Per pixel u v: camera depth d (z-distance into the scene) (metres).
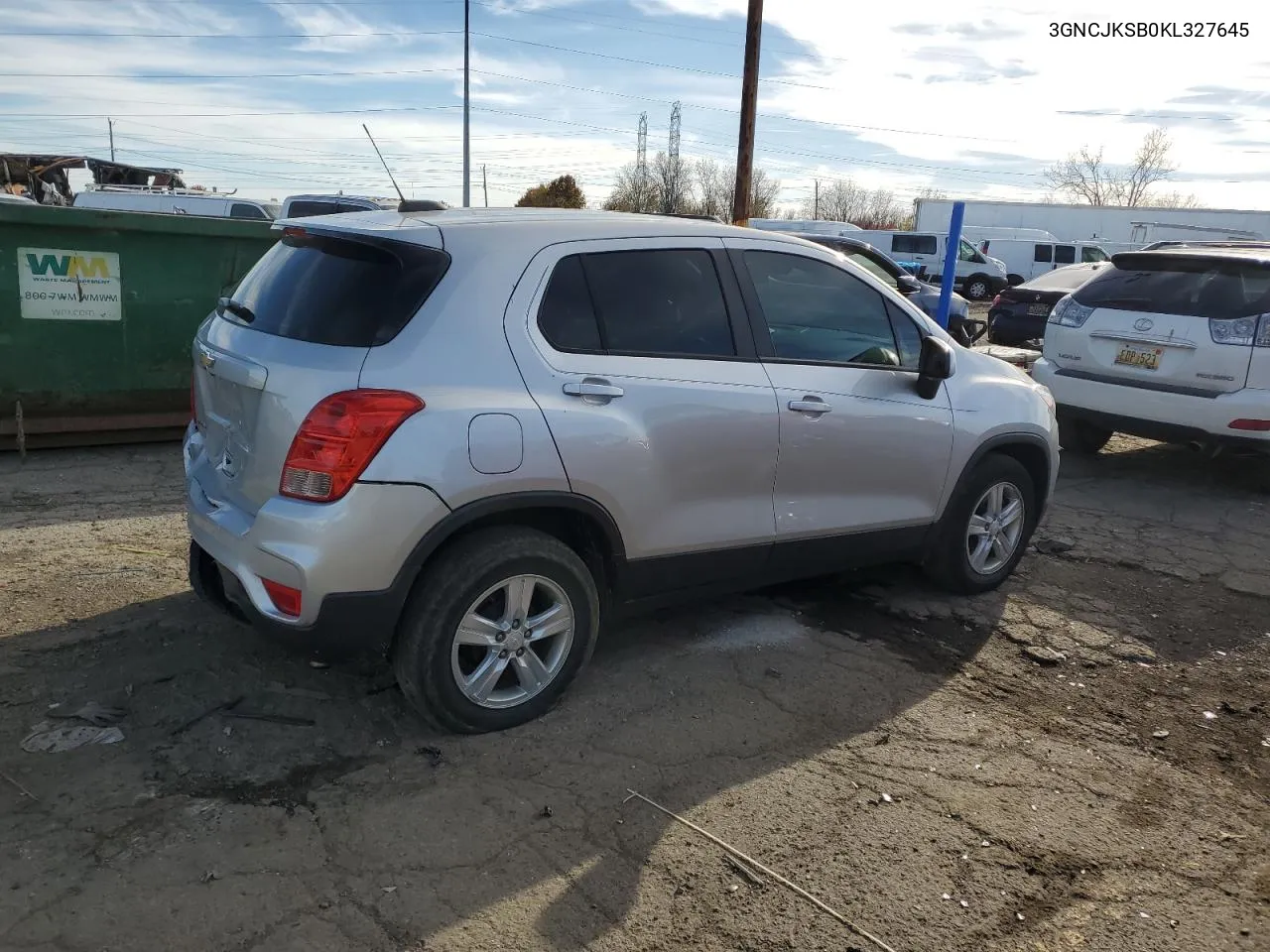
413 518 3.06
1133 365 7.17
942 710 3.81
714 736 3.52
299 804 3.00
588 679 3.89
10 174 26.48
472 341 3.22
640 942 2.52
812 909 2.67
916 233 32.59
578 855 2.84
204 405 3.67
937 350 4.29
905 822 3.07
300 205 18.28
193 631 4.09
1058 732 3.69
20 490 6.02
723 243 3.92
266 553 3.08
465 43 30.61
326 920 2.53
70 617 4.19
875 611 4.74
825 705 3.79
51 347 6.58
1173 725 3.79
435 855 2.80
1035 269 34.12
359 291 3.23
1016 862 2.92
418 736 3.41
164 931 2.46
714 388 3.71
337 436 2.98
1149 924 2.69
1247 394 6.61
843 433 4.10
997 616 4.76
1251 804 3.28
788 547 4.07
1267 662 4.38
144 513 5.69
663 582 3.78
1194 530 6.32
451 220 3.47
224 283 7.06
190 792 3.03
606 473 3.43
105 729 3.35
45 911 2.50
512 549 3.30
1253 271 6.77
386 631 3.16
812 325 4.14
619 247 3.62
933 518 4.61
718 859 2.85
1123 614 4.87
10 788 3.00
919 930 2.62
